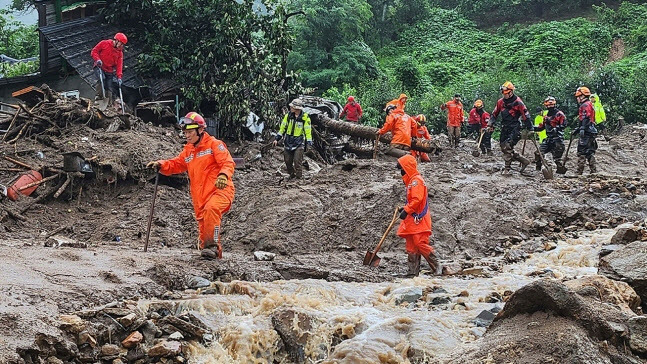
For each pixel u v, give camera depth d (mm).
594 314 5957
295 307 7492
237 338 6945
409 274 10352
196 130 9523
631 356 5992
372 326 7125
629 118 33844
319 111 21969
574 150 24406
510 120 16344
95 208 14508
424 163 17609
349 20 40938
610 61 43938
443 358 6289
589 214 13391
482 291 8703
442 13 52781
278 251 12039
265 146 20672
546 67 43156
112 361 6348
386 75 43594
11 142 15516
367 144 21875
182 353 6652
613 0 51250
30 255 8633
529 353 5703
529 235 12750
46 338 5973
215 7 21578
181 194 15422
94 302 7141
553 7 51250
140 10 22219
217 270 9070
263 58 22547
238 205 14055
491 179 15328
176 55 21797
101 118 17000
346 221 12805
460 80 43625
